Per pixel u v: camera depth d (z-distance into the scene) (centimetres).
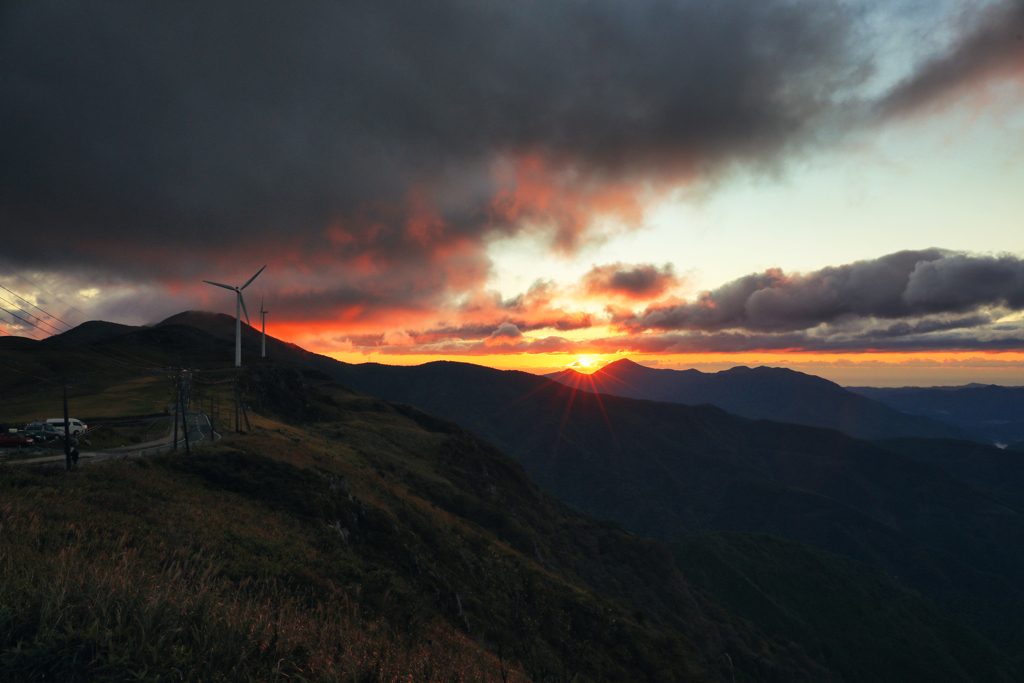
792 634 16225
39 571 732
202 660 574
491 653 1727
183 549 1541
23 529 1198
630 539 12512
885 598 18800
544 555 8300
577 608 4125
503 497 10619
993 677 15500
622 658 3694
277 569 1825
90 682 510
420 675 915
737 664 9431
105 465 2747
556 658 1852
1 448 3844
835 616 17638
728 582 18250
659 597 10656
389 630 1492
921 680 14850
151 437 5062
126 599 655
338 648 837
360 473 5238
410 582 2781
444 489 7975
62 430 4144
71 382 9669
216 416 6725
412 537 3988
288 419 9925
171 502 2433
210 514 2409
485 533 6675
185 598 725
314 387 13175
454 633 2061
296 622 932
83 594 645
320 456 5047
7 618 552
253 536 2230
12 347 13500
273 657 667
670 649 4297
